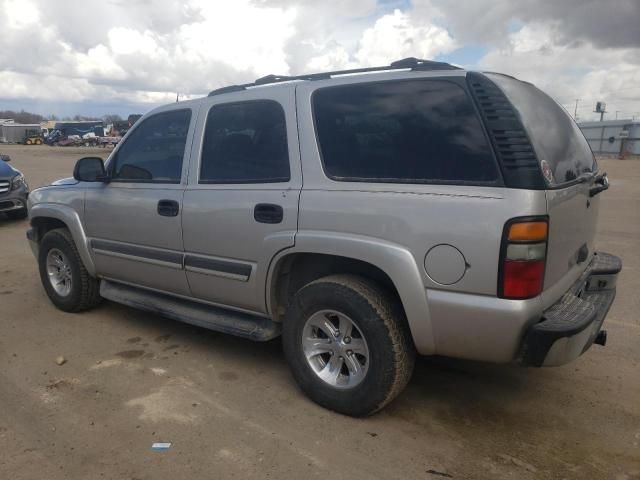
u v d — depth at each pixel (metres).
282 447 2.93
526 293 2.61
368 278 3.20
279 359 4.07
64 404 3.38
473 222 2.66
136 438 3.01
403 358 3.03
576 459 2.83
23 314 5.08
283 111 3.41
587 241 3.41
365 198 2.99
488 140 2.69
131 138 4.36
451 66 3.03
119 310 5.18
